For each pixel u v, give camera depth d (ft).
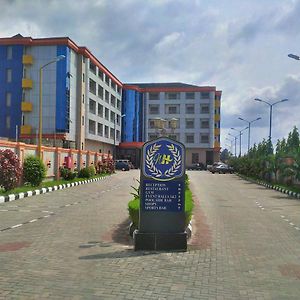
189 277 21.09
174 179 27.50
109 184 96.63
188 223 33.06
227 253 26.91
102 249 27.32
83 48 190.08
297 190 84.43
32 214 44.21
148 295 18.20
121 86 276.62
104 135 232.94
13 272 21.54
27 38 174.70
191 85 313.73
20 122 176.04
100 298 17.72
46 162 88.69
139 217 27.50
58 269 22.21
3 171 58.90
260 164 131.13
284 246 29.68
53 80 174.91
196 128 288.71
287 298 18.15
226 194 77.97
